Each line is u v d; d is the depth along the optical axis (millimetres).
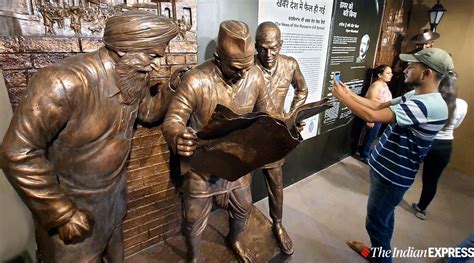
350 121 3053
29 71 929
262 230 1688
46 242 834
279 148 854
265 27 1307
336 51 2393
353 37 2543
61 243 817
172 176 1473
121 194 954
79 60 764
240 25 943
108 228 934
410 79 1450
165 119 986
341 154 3146
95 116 780
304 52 2070
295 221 2080
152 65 827
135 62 790
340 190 2543
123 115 852
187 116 1015
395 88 3428
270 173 1537
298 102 1574
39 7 920
